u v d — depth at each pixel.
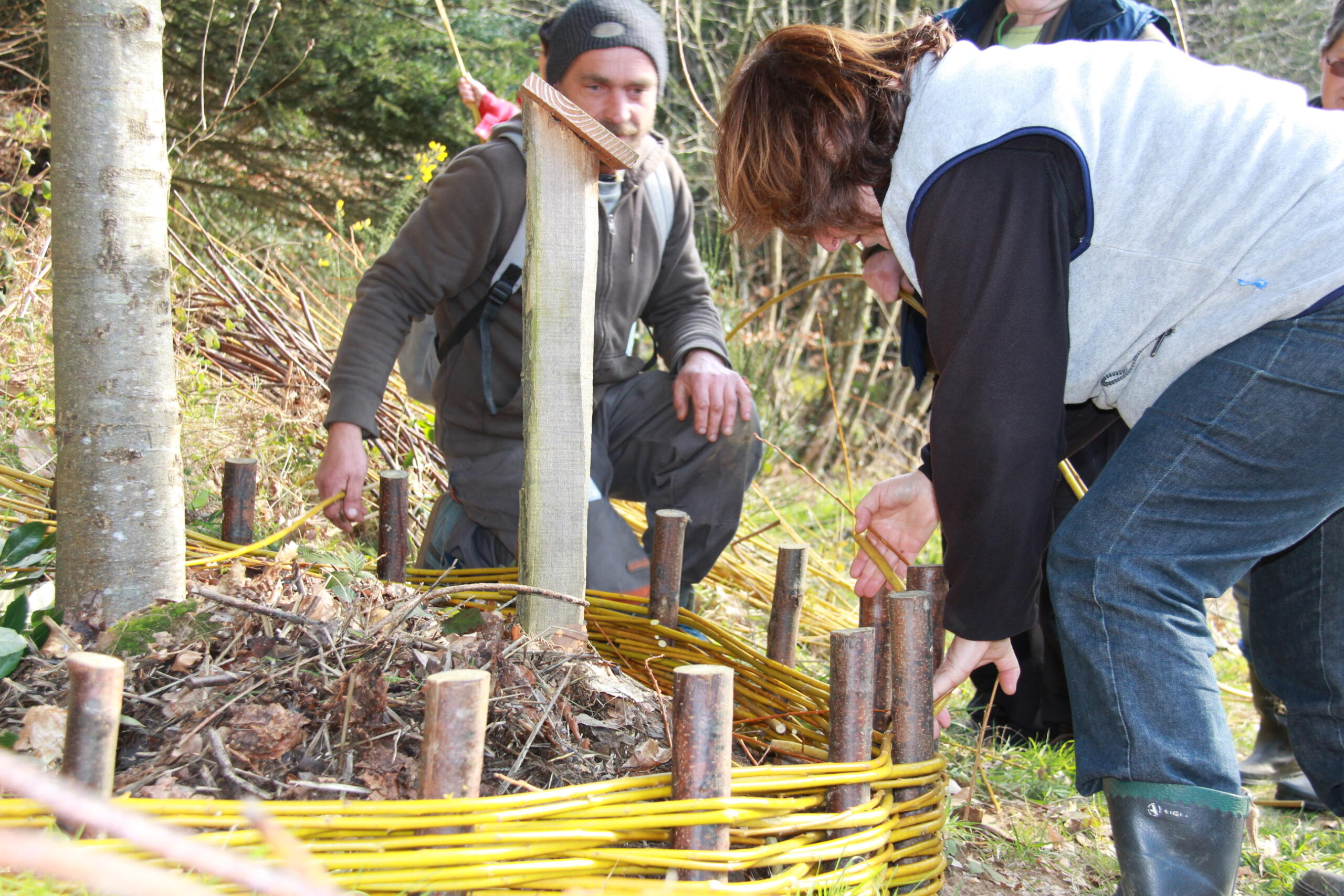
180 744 1.34
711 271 5.80
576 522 1.77
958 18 2.65
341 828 1.16
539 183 1.67
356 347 2.23
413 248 2.26
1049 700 2.50
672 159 2.62
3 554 1.71
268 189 5.38
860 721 1.52
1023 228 1.33
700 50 6.12
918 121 1.40
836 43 1.45
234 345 3.43
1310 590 1.75
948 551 1.49
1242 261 1.35
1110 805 1.42
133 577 1.56
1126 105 1.37
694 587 2.62
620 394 2.61
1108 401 1.55
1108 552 1.41
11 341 2.88
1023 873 1.84
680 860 1.25
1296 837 2.12
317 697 1.45
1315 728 1.80
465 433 2.47
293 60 4.99
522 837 1.20
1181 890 1.33
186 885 0.36
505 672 1.54
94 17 1.43
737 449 2.52
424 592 1.87
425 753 1.22
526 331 1.73
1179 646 1.39
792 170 1.45
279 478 2.94
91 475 1.52
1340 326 1.32
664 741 1.58
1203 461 1.38
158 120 1.51
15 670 1.47
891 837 1.50
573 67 2.34
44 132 3.28
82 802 0.35
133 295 1.51
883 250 2.05
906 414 6.56
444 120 5.45
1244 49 6.30
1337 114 1.41
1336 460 1.37
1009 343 1.33
